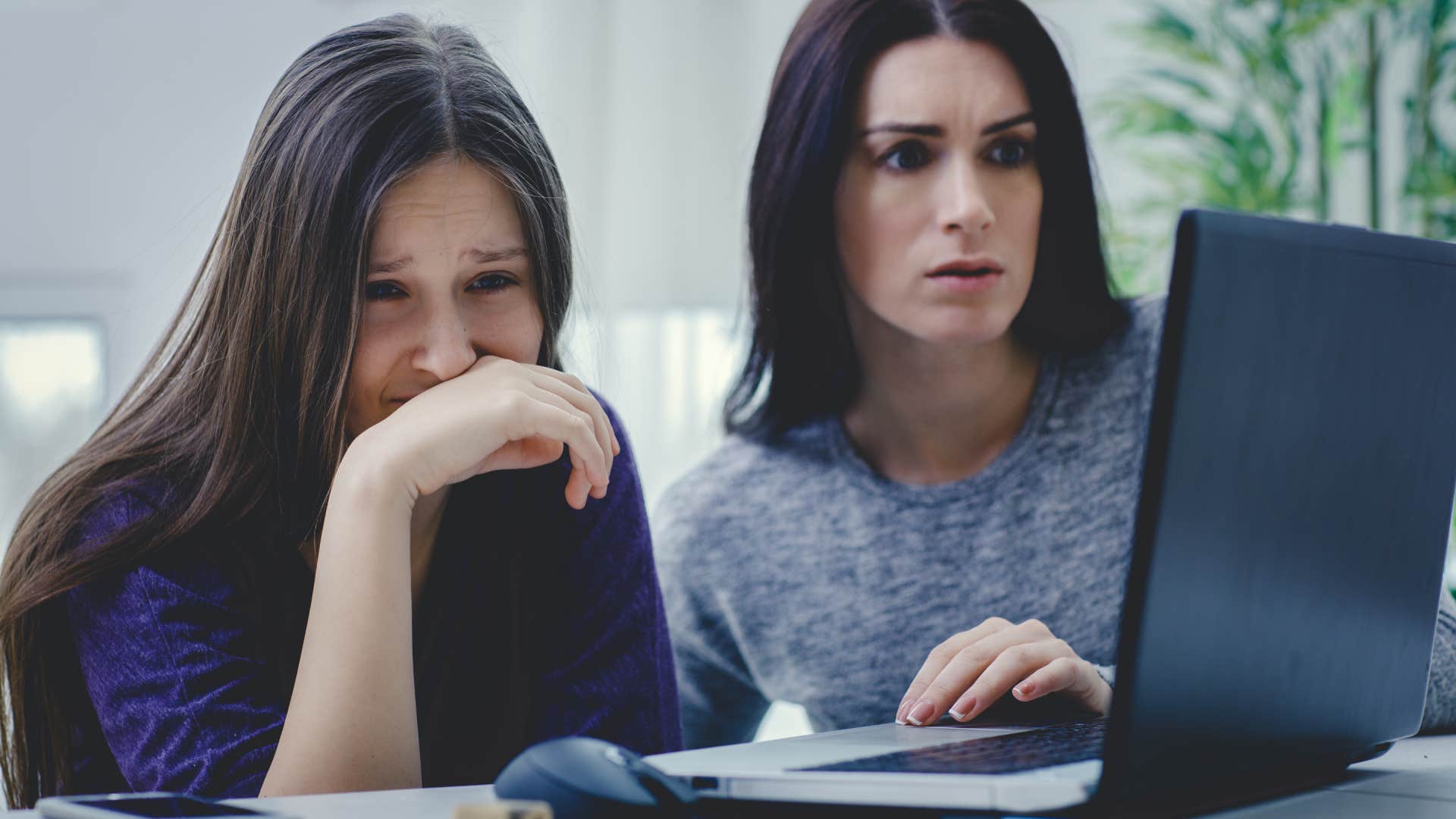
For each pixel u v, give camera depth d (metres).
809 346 1.35
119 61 2.66
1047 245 1.30
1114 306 1.34
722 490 1.41
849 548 1.35
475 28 1.15
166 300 2.33
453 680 1.02
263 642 0.92
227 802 0.60
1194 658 0.56
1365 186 2.64
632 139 2.90
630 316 2.91
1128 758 0.53
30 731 0.92
